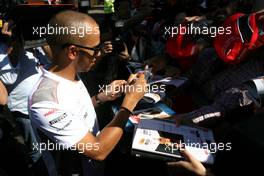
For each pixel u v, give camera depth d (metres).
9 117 2.61
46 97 1.45
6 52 2.56
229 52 1.71
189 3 3.37
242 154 0.84
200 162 1.45
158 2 3.86
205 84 2.14
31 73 2.62
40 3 2.69
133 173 2.24
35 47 2.60
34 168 2.32
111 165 2.33
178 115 1.91
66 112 1.45
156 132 1.67
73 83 1.56
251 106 1.70
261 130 0.84
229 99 1.77
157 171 2.15
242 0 2.87
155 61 2.86
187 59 2.42
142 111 2.12
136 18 3.85
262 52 1.78
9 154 2.51
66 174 1.59
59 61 1.52
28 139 2.62
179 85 2.34
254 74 1.77
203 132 1.72
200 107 2.03
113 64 3.69
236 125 0.89
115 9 4.64
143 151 1.52
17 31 2.54
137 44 3.67
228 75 1.90
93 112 1.74
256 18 1.65
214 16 2.72
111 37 3.71
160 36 3.22
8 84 2.60
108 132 1.54
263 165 0.78
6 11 2.61
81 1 4.86
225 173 0.92
